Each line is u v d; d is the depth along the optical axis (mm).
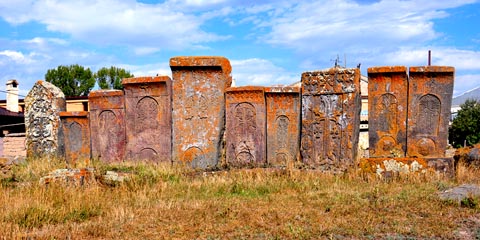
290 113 10531
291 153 10523
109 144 11438
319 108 10297
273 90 10516
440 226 5402
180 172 9906
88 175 8938
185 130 10734
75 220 6312
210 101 10688
